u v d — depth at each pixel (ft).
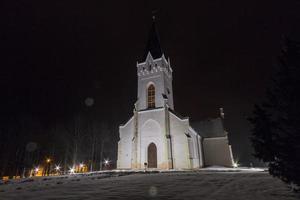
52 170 185.47
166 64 161.48
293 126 28.17
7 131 166.30
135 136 139.64
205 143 176.35
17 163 166.71
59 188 48.65
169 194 37.96
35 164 179.63
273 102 31.58
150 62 157.58
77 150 187.42
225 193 37.70
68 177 85.46
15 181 72.59
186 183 53.72
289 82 29.53
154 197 35.22
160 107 140.67
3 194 41.14
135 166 133.18
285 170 28.78
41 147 185.47
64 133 190.49
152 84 152.76
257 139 32.01
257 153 31.71
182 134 130.41
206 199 32.68
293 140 27.94
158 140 133.49
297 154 27.53
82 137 192.95
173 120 135.64
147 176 77.36
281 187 42.73
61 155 187.01
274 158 30.37
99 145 202.59
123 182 59.06
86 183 58.23
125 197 35.65
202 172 92.38
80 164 189.67
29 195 39.37
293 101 28.71
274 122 31.04
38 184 59.36
